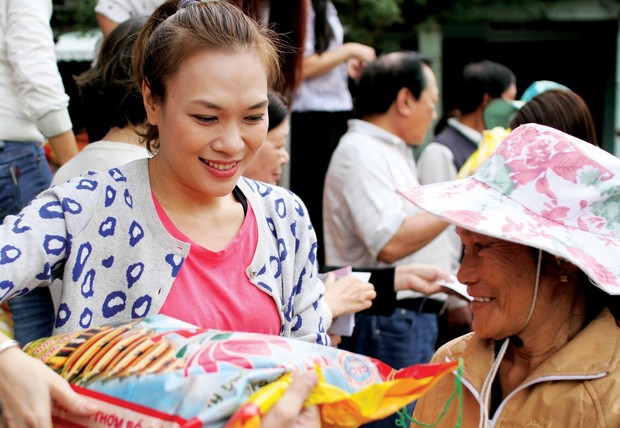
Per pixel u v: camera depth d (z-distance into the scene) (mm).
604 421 1513
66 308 1554
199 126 1526
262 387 1298
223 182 1580
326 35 3934
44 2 2865
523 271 1601
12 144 2869
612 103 7438
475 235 1639
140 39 1685
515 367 1711
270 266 1730
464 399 1755
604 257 1506
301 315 1822
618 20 7125
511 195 1617
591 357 1562
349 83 4168
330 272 2791
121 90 2207
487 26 6750
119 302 1602
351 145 3316
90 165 2234
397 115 3385
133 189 1641
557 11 6895
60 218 1560
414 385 1312
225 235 1688
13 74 2852
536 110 2770
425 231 3146
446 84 6938
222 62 1505
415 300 3209
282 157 2855
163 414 1266
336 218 3352
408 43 6516
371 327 3195
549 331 1639
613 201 1561
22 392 1325
